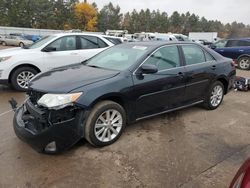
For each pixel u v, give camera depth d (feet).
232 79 19.12
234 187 6.03
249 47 42.29
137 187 9.71
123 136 13.64
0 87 24.09
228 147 12.84
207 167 11.04
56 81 12.09
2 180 9.95
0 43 113.09
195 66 16.21
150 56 14.11
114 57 15.11
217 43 46.85
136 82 13.17
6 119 15.80
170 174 10.50
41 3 236.22
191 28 344.28
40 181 9.94
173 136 13.87
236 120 16.55
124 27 318.24
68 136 11.23
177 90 15.24
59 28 244.83
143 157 11.69
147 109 14.05
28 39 117.50
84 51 25.11
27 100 12.26
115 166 10.96
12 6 222.69
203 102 17.54
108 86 12.15
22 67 22.34
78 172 10.51
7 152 11.86
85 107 11.38
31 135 10.91
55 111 10.82
